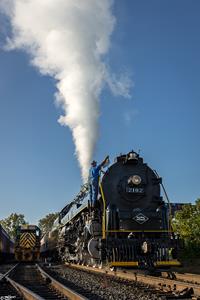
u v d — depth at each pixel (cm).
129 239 1409
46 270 1769
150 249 1349
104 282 1149
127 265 1354
